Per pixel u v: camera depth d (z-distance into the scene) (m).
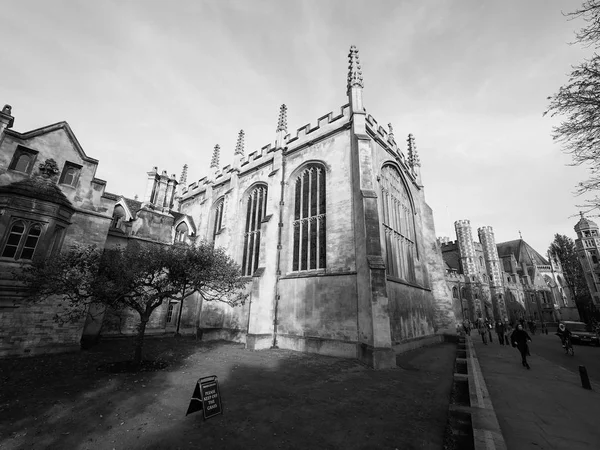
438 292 26.45
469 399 8.52
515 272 78.44
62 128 17.42
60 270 11.53
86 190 17.89
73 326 16.00
